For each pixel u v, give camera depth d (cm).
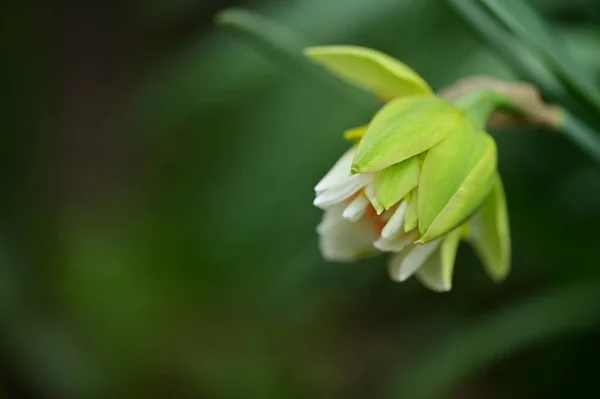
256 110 58
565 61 37
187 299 73
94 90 109
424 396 47
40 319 71
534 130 48
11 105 81
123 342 72
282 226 57
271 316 73
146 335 72
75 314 74
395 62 37
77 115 105
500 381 58
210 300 73
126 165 98
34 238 81
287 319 72
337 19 55
